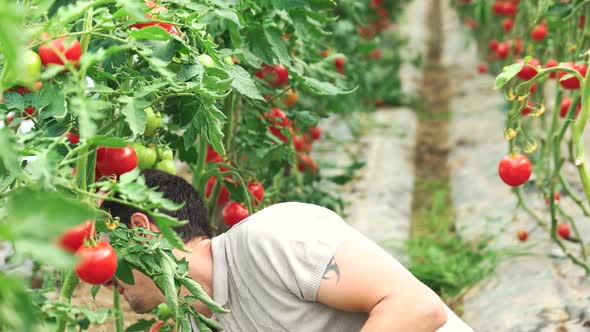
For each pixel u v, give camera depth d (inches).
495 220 176.1
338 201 152.9
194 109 71.8
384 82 331.0
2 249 145.9
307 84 89.2
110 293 137.4
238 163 114.1
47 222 34.5
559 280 145.9
